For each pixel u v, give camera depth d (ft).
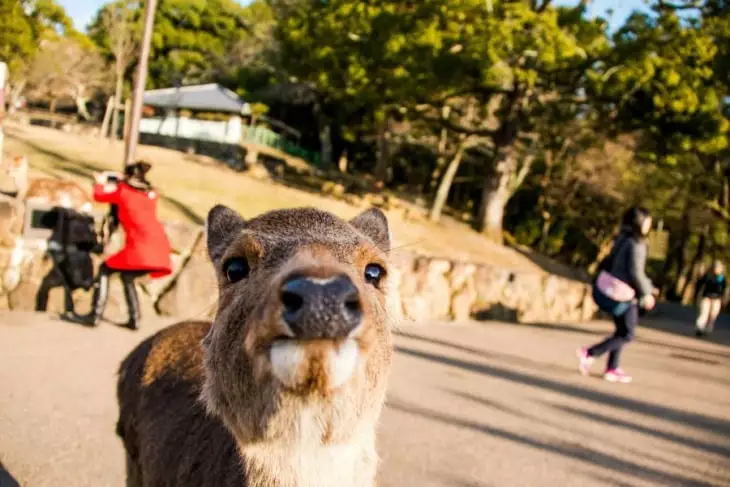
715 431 24.97
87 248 31.30
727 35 95.14
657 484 18.53
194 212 53.31
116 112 118.32
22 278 29.86
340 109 145.59
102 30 181.98
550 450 20.48
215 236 9.75
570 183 152.46
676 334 60.49
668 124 95.40
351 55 89.61
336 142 200.75
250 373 6.62
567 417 24.70
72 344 25.44
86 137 116.37
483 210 116.37
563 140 126.21
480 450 19.63
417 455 18.56
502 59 84.02
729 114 107.04
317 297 5.69
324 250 6.79
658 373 36.78
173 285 33.12
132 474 11.35
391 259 9.95
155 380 10.93
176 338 11.60
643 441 22.61
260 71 190.49
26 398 19.19
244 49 211.82
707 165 123.95
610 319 67.31
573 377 32.50
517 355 37.06
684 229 146.30
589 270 158.61
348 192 113.60
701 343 55.57
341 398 6.19
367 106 100.53
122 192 27.32
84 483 14.35
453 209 159.43
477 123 121.19
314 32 94.99
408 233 90.43
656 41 89.66
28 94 177.47
